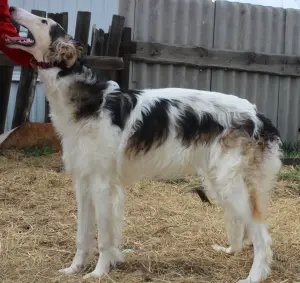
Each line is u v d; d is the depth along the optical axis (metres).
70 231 3.09
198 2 5.07
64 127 2.57
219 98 2.62
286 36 5.41
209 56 5.06
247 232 2.80
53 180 3.94
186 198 3.74
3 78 4.83
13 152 4.55
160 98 2.61
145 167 2.61
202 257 2.81
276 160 2.63
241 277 2.61
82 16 4.64
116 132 2.53
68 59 2.54
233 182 2.55
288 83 5.41
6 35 2.69
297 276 2.62
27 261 2.70
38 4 5.91
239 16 5.22
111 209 2.58
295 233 3.14
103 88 2.58
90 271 2.66
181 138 2.59
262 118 2.63
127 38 4.77
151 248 2.91
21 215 3.30
